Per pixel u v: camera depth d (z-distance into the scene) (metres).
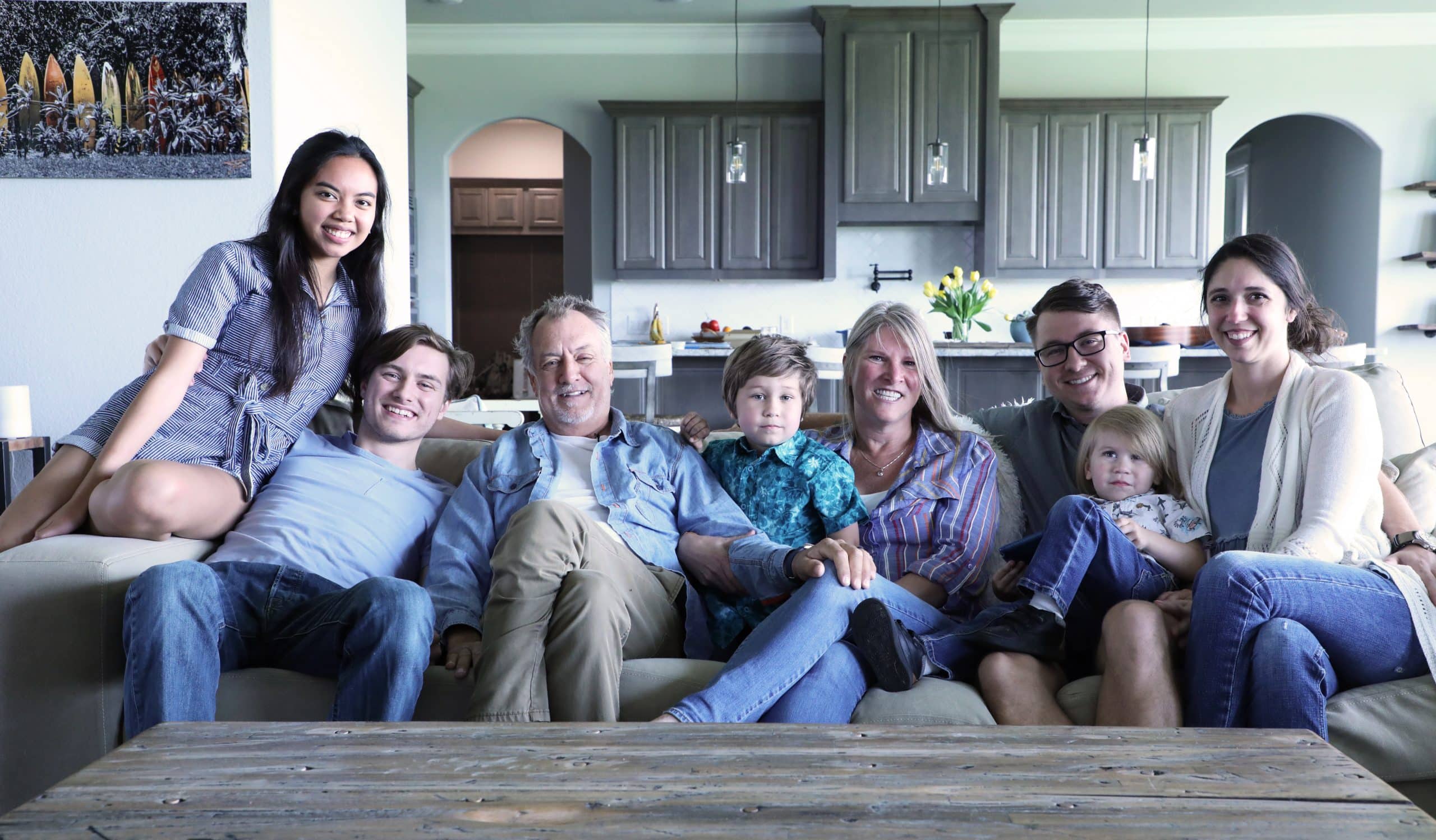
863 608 1.61
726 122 6.82
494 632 1.57
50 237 3.12
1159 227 6.82
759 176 6.84
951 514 1.97
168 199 3.12
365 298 2.15
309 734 1.15
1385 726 1.54
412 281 7.21
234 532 1.85
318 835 0.88
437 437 2.30
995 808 0.94
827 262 6.75
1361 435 1.76
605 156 7.28
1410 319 7.17
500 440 2.03
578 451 2.01
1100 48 7.11
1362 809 0.94
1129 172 6.80
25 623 1.56
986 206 6.69
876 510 1.99
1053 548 1.74
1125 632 1.61
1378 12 6.89
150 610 1.47
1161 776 1.02
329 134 2.04
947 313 6.12
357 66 3.97
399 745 1.11
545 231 9.41
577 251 7.88
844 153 6.71
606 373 2.04
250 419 1.94
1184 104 6.75
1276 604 1.53
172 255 3.12
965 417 2.27
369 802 0.95
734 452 2.06
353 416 2.22
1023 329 5.78
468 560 1.82
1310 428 1.81
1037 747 1.11
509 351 9.59
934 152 6.00
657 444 2.04
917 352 2.05
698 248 6.87
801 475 1.98
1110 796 0.97
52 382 3.15
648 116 6.82
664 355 4.81
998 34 6.61
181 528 1.76
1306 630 1.54
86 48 3.07
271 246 2.01
